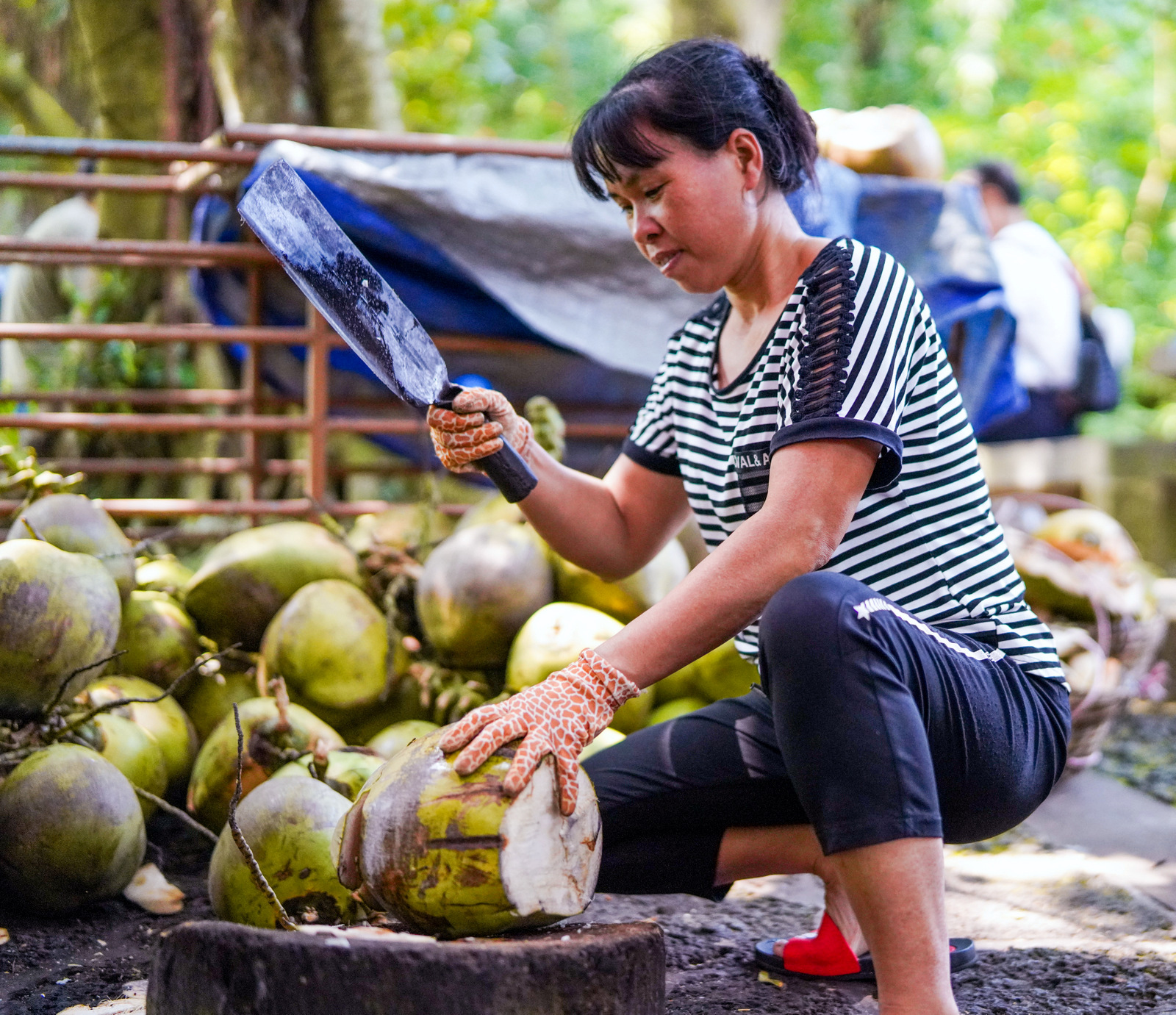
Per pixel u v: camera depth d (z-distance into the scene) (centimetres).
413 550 280
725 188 157
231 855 181
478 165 296
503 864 130
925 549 155
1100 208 956
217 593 261
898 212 337
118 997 168
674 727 173
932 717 142
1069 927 208
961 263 336
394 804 135
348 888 142
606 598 260
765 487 161
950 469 156
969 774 146
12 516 294
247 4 435
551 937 132
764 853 174
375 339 158
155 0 449
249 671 264
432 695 258
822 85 1056
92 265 319
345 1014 121
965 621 156
